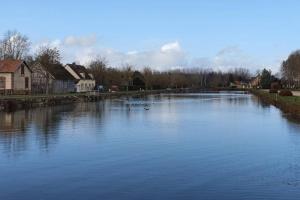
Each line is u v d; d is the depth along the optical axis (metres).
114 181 20.77
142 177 21.52
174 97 124.38
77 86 132.25
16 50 118.00
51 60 115.69
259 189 19.23
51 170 23.06
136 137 35.06
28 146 30.38
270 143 31.73
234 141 32.84
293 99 74.56
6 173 22.39
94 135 36.19
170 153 27.88
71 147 30.05
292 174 21.95
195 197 18.20
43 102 75.62
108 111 64.50
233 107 75.00
